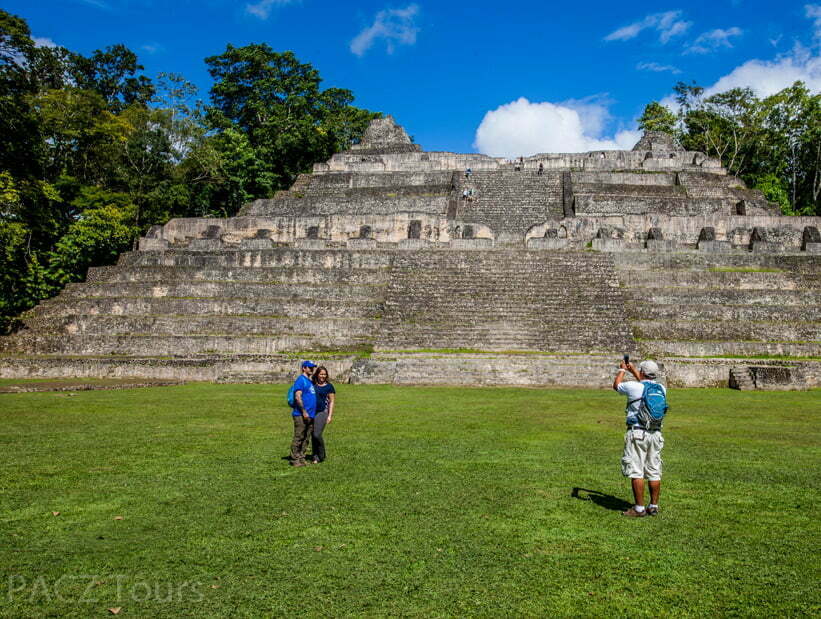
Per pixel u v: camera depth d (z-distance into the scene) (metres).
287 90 55.84
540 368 20.64
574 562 5.62
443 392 18.59
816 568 5.52
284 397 17.30
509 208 39.78
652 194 41.22
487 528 6.48
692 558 5.73
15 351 25.81
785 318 25.02
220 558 5.67
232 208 48.06
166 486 7.99
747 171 56.19
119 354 25.25
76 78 55.00
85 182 42.22
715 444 10.90
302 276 29.16
